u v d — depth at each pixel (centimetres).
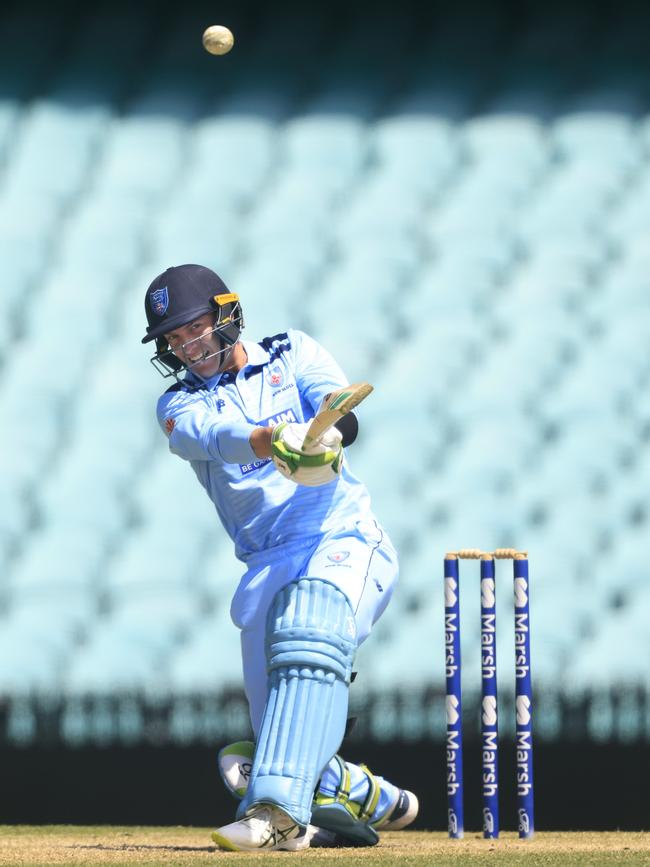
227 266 3859
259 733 1199
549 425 3319
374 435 3312
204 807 2431
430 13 4500
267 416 1273
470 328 3588
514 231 3853
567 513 3095
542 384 3425
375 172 4094
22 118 4344
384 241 3856
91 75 4447
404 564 2973
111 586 3016
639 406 3347
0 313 3778
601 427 3297
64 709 2470
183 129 4284
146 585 2991
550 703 2355
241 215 4009
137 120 4316
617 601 2852
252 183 4103
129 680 2697
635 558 2958
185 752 2448
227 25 4534
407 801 1327
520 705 1306
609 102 4166
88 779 2455
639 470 3194
